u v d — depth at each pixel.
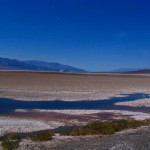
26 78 90.75
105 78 112.88
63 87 65.81
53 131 25.78
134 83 91.12
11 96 48.34
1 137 22.72
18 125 27.48
